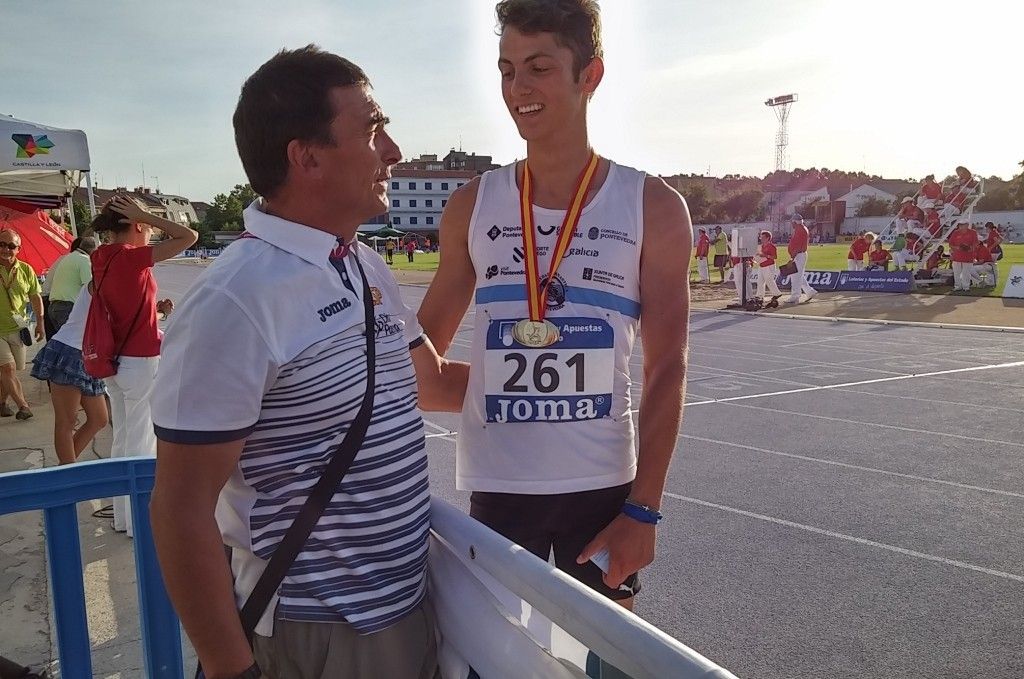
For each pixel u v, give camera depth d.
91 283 4.14
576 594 1.01
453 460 5.87
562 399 1.77
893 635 3.15
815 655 3.00
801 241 18.30
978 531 4.29
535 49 1.68
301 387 1.19
